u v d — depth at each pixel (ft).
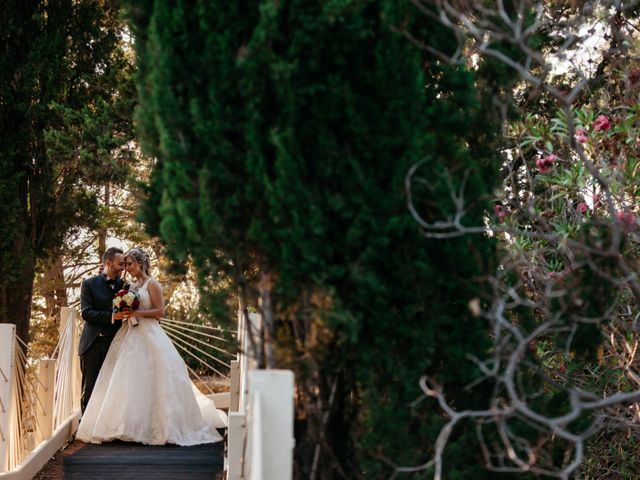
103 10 35.19
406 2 11.57
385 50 11.25
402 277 11.46
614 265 13.61
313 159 11.28
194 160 11.37
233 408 24.77
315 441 11.66
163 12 11.28
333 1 10.59
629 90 17.38
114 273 28.32
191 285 50.11
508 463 12.54
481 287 12.00
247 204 11.31
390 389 11.85
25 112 33.19
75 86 35.37
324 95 11.10
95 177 33.47
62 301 57.11
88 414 26.13
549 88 12.87
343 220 11.32
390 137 11.28
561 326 13.61
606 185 13.70
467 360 12.14
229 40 11.10
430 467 11.84
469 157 12.31
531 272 17.04
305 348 11.38
